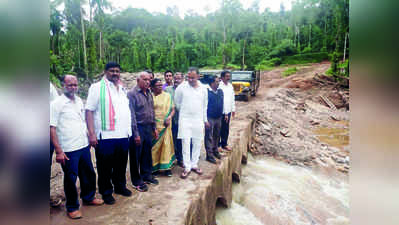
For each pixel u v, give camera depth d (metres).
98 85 2.99
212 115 4.63
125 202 3.17
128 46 44.69
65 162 2.74
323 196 6.20
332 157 8.66
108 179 3.14
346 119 15.10
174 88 4.77
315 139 10.73
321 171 7.68
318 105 18.31
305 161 8.25
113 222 2.72
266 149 8.98
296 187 6.25
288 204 5.40
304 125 13.23
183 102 4.05
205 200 3.58
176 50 45.66
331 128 13.09
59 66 16.45
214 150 4.93
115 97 3.08
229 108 5.37
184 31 57.19
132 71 38.44
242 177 6.48
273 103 15.74
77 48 22.05
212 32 55.03
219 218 4.52
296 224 4.82
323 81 22.81
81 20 23.11
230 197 5.03
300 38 49.03
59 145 2.62
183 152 4.09
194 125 4.07
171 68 42.50
